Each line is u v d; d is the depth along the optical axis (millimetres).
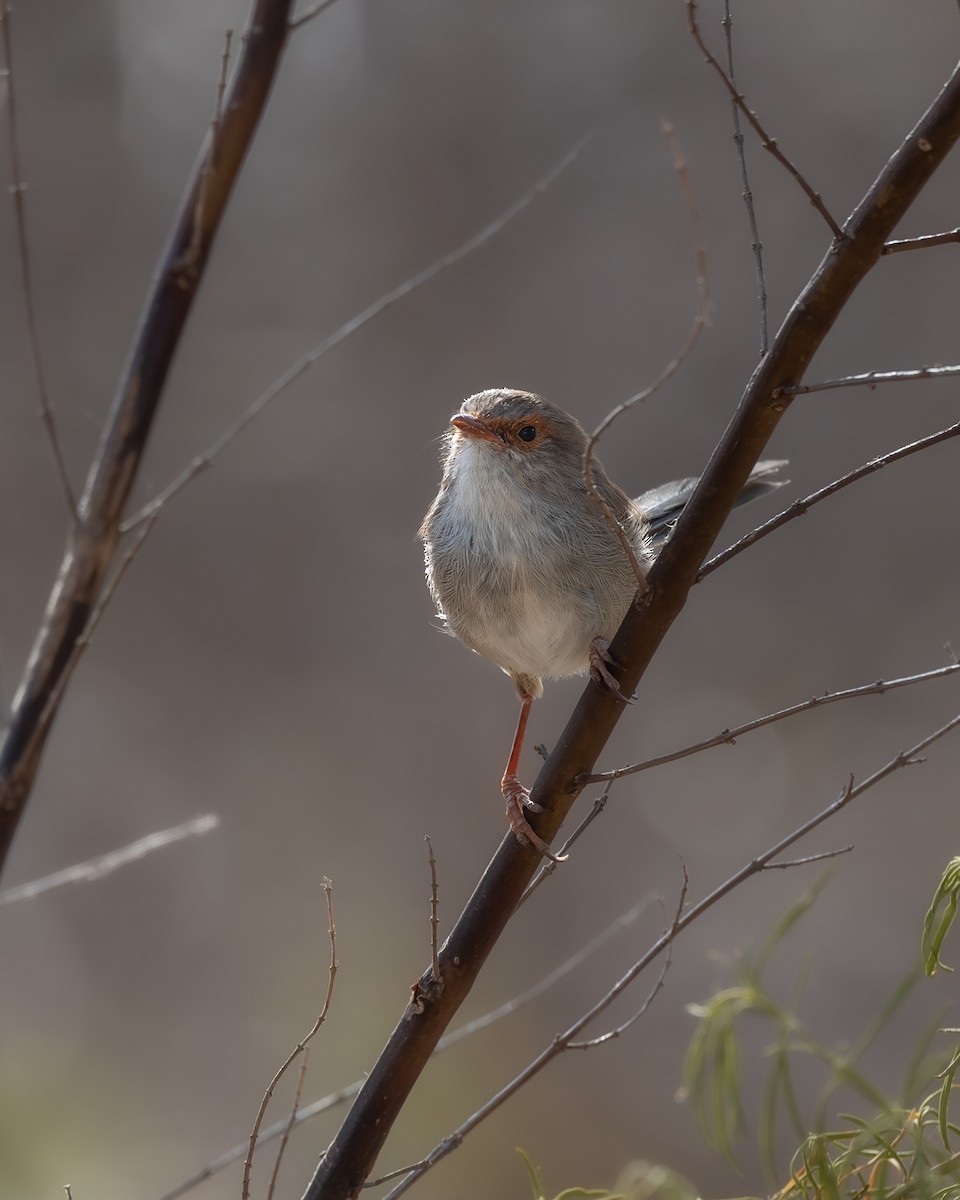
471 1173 12195
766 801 15945
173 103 19422
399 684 17250
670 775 16156
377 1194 11211
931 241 3510
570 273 18219
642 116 18234
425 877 15992
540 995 14797
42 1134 12398
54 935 15523
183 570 17641
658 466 17438
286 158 19312
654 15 18266
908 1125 3975
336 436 18250
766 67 17875
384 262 18984
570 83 18656
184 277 5176
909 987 4344
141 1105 13273
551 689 16531
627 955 15117
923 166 3439
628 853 15766
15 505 17750
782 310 17391
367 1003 13961
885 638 16391
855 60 17734
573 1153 12859
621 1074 13742
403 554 17766
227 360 18594
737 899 15273
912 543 16516
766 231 17609
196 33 19531
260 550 17859
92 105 19125
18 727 4922
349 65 19375
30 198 18719
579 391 17953
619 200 18172
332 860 16281
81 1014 14617
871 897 15039
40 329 18422
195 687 17359
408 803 16656
